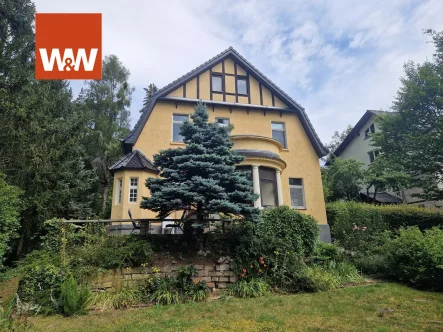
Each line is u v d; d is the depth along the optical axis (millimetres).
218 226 8750
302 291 7402
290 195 14953
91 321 5211
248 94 15711
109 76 27000
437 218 14688
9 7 15438
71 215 15203
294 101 15945
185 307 6008
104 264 6879
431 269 7266
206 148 8430
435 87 15906
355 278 8469
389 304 6000
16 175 11266
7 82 12289
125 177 12492
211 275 7512
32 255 7277
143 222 8391
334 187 22781
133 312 5746
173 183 7957
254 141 12625
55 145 13273
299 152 15570
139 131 13234
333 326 4770
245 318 5258
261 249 8094
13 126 11094
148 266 7203
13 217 8492
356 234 12148
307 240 9258
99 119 23750
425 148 16719
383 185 20484
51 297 5895
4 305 5965
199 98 14727
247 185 8477
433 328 4543
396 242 8734
